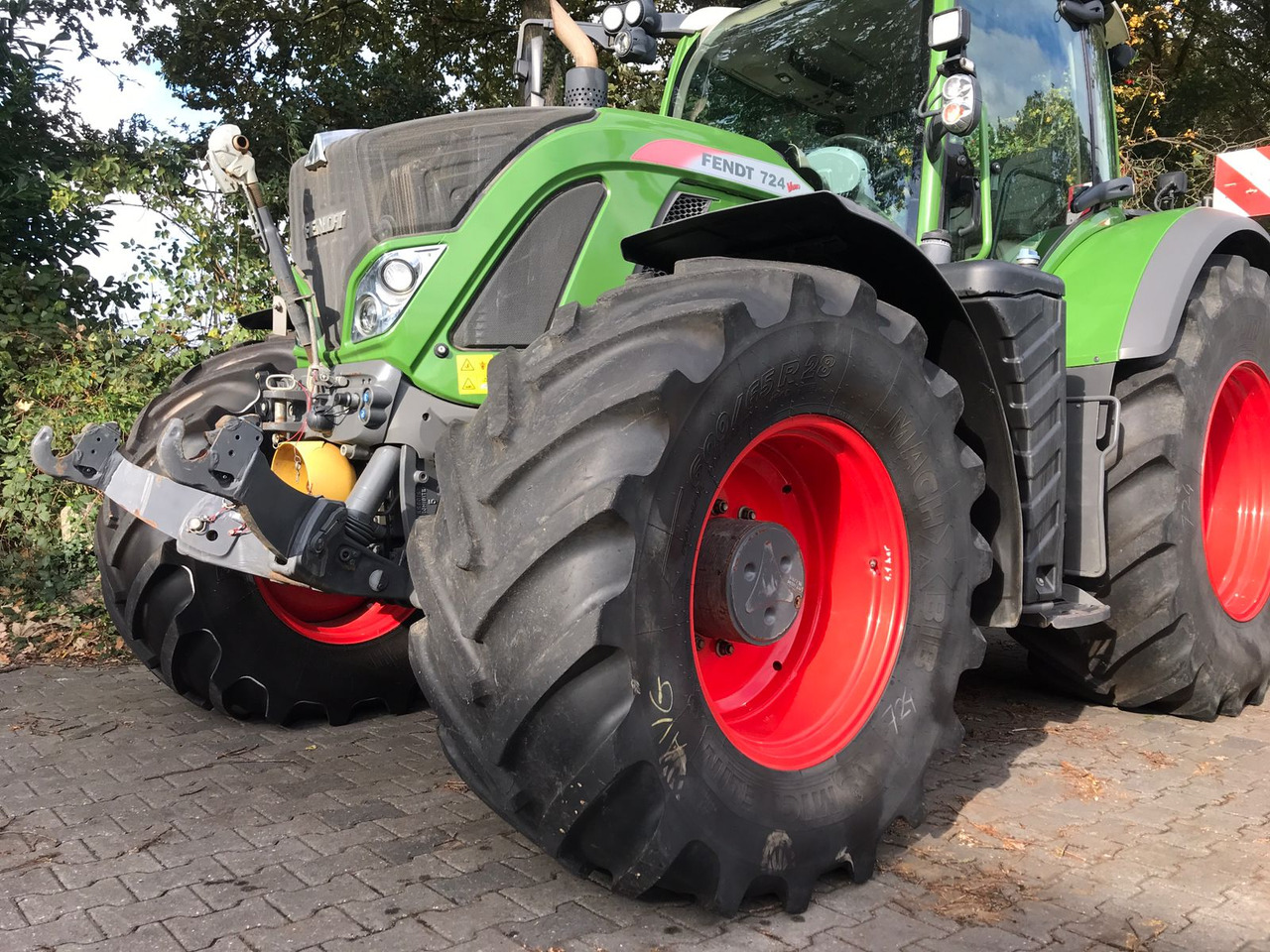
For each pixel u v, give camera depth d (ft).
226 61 35.22
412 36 38.88
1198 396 10.98
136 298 22.08
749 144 9.78
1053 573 9.45
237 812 8.39
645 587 5.90
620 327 6.41
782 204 6.82
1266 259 13.03
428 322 8.41
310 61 35.96
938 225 10.41
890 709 7.47
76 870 7.25
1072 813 8.62
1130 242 11.66
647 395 5.97
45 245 22.65
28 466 17.61
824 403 7.07
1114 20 13.88
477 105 40.63
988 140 11.25
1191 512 10.93
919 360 7.64
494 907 6.72
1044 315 9.24
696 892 6.44
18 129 24.30
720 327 6.35
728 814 6.32
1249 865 7.60
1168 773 9.66
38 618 15.76
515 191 8.43
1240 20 42.29
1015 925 6.62
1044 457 9.24
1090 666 11.37
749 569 7.00
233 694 10.78
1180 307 10.70
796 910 6.73
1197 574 10.99
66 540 17.13
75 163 21.86
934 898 7.01
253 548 7.80
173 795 8.78
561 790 5.96
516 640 5.87
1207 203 26.27
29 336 19.20
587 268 8.66
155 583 10.23
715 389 6.29
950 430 7.85
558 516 5.82
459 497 6.39
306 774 9.40
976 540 8.11
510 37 38.37
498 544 6.02
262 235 8.87
